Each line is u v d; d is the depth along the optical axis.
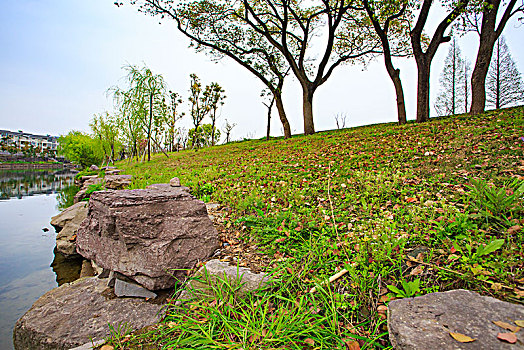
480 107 13.69
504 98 30.19
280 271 2.79
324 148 10.97
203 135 52.91
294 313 2.25
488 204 3.12
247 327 2.06
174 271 3.09
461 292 1.99
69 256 5.32
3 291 4.21
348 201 4.68
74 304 2.92
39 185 22.30
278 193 5.73
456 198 3.95
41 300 3.04
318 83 20.23
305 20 19.94
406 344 1.63
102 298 3.03
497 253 2.48
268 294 2.52
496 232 2.88
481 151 6.18
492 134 7.35
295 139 17.84
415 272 2.43
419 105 14.62
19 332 2.67
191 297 2.67
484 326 1.65
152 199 3.45
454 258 2.45
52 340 2.44
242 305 2.41
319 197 5.20
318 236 3.43
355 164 7.30
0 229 7.98
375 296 2.31
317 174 6.96
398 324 1.78
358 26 19.69
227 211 5.28
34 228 8.12
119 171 15.96
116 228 3.17
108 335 2.45
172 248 3.17
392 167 6.44
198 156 19.78
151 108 22.31
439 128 10.06
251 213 4.91
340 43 21.44
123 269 3.09
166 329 2.38
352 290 2.40
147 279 2.98
